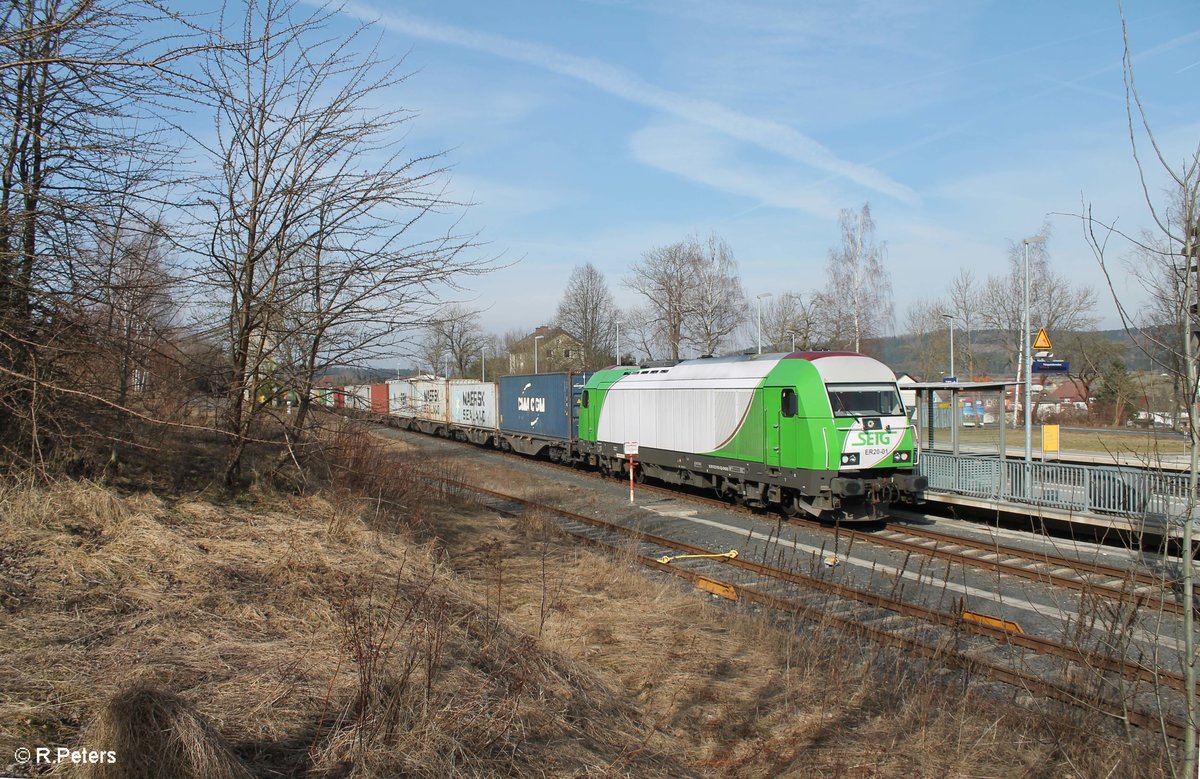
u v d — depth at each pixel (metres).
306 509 9.12
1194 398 3.25
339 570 6.74
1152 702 5.85
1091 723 5.02
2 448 7.52
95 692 3.93
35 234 7.05
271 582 6.22
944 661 6.20
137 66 5.58
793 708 5.68
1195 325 3.19
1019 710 5.60
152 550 6.30
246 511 8.42
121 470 8.41
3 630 4.49
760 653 6.84
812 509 14.09
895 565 10.68
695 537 12.84
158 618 5.09
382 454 13.52
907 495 14.06
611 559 10.20
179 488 8.67
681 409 17.64
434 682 4.73
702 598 8.59
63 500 6.87
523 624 7.14
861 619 7.87
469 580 8.53
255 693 4.27
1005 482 14.09
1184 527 3.42
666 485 20.22
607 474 21.91
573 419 23.72
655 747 4.96
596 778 4.21
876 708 5.73
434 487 14.80
